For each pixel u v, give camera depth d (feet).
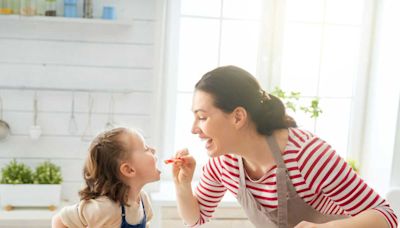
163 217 7.77
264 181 4.63
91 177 4.95
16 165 7.51
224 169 4.88
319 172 4.29
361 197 4.24
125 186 4.93
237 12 8.45
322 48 8.75
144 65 7.79
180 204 5.07
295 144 4.40
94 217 4.73
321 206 4.75
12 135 7.71
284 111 4.55
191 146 8.71
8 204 7.36
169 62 8.34
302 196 4.54
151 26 7.70
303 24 8.64
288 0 8.52
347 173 4.26
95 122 7.84
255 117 4.32
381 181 8.37
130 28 7.66
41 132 7.72
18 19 7.20
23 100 7.64
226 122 4.25
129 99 7.84
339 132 9.01
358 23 8.79
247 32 8.52
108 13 7.38
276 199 4.62
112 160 4.88
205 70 8.50
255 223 5.04
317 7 8.63
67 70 7.66
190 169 4.93
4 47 7.47
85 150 7.90
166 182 8.63
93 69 7.71
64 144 7.85
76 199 8.00
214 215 7.86
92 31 7.60
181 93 8.51
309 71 8.78
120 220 4.87
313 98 8.86
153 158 5.10
